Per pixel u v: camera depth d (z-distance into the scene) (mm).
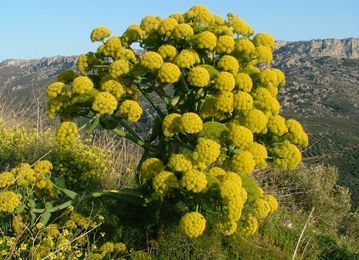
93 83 5137
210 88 4742
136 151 8695
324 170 11570
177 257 4945
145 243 5062
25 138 7582
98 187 6316
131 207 5090
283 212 7805
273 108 4852
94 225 4750
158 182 4328
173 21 4918
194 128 4324
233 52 5020
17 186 5016
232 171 4625
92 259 4543
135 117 4535
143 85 5184
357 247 7770
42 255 4238
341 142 43969
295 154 4992
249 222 4770
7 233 4840
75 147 6754
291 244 6145
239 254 5379
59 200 4984
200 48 4863
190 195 4457
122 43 5062
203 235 5148
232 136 4375
